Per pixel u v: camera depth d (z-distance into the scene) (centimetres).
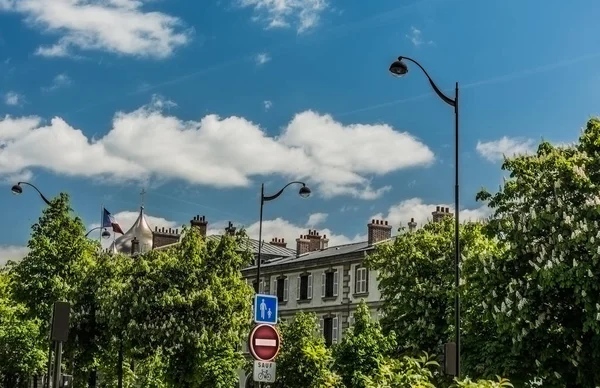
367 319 3105
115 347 3828
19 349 4622
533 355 2264
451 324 3092
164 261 3728
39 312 3744
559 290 2236
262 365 1650
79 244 3862
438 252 3478
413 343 3341
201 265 3744
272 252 7119
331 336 5684
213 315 3656
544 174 2352
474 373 2694
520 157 2478
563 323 2250
